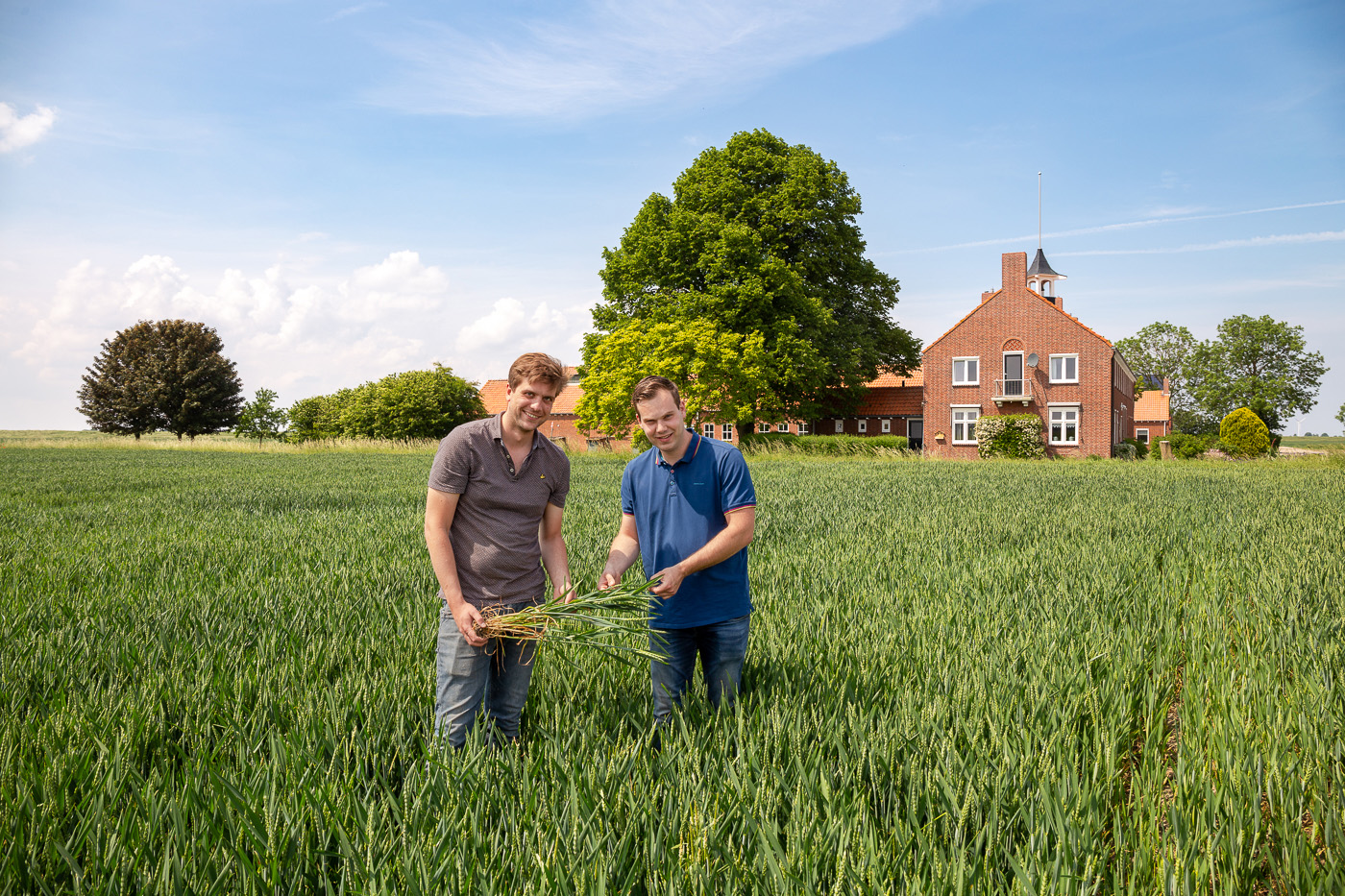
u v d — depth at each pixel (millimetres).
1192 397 72688
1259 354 69312
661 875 2184
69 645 4344
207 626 4758
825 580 6301
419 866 2150
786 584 6199
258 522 10789
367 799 2504
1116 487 16531
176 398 55781
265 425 50062
